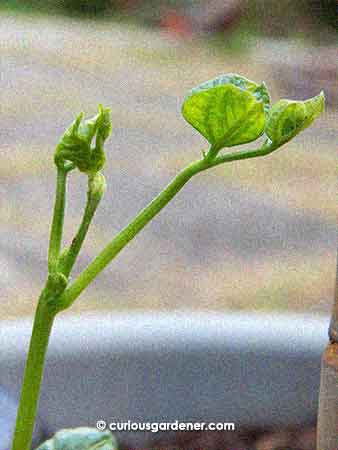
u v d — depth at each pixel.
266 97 0.52
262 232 2.57
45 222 2.62
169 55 6.20
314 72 4.49
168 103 4.62
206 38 6.54
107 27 7.43
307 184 3.02
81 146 0.52
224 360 0.82
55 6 8.15
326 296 2.09
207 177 3.06
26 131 3.80
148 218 0.53
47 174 3.11
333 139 3.59
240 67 5.80
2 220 2.60
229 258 2.37
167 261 2.32
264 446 0.82
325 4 5.85
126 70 5.57
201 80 5.42
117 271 2.23
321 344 0.82
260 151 0.52
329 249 2.45
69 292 0.53
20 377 0.79
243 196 2.88
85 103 4.52
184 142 3.69
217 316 0.84
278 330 0.82
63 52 6.15
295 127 0.52
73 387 0.80
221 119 0.51
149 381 0.81
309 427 0.83
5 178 3.03
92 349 0.80
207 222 2.63
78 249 0.53
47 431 0.80
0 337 0.79
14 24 7.48
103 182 0.52
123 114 4.23
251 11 6.47
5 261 2.29
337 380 0.56
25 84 4.91
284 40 5.95
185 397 0.82
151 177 3.16
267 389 0.82
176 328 0.82
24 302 2.05
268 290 2.13
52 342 0.80
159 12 7.32
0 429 0.69
